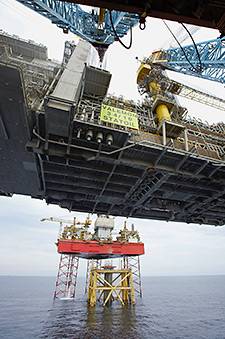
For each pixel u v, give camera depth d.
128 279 83.12
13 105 17.45
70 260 111.75
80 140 20.52
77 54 23.11
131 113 21.95
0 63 14.91
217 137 28.20
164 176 23.62
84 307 80.81
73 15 41.47
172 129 23.48
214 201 30.39
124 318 63.62
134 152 21.72
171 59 50.53
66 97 17.48
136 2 6.21
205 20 6.49
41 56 27.73
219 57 41.16
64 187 27.00
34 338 48.09
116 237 68.69
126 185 25.94
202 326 56.81
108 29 42.88
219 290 172.00
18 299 114.06
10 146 21.36
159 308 81.94
